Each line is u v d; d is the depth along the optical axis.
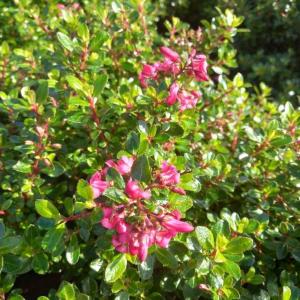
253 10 0.64
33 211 0.27
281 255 0.24
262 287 0.25
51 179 0.29
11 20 0.44
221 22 0.34
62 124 0.27
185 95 0.25
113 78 0.32
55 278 0.30
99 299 0.23
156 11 0.58
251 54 0.66
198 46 0.34
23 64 0.31
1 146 0.27
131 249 0.16
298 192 0.27
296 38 0.63
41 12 0.40
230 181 0.27
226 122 0.32
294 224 0.26
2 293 0.21
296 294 0.21
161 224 0.17
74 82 0.22
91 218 0.19
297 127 0.28
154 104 0.24
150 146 0.22
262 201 0.26
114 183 0.18
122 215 0.17
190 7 0.71
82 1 0.48
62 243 0.20
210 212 0.27
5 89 0.33
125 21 0.32
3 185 0.25
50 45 0.34
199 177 0.26
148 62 0.33
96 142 0.25
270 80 0.60
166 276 0.23
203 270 0.19
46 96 0.24
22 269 0.21
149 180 0.18
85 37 0.25
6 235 0.20
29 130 0.25
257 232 0.24
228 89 0.33
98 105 0.26
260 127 0.31
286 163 0.28
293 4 0.62
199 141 0.30
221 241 0.19
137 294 0.22
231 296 0.20
